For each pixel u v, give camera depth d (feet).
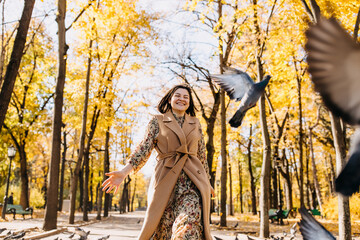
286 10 34.12
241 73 11.72
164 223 9.96
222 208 51.80
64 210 113.39
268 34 37.99
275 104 74.49
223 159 52.75
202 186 10.06
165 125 10.94
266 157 38.22
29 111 86.12
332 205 68.33
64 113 87.40
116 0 47.88
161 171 10.37
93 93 61.77
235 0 40.52
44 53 86.43
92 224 55.31
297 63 55.77
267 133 38.75
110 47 61.36
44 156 123.24
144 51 63.05
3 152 84.64
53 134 40.32
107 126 65.82
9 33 66.80
